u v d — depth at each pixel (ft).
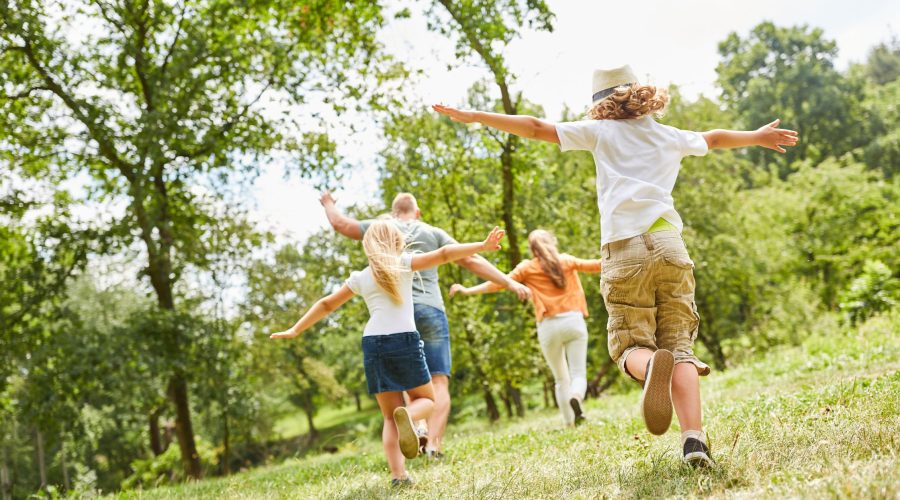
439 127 53.72
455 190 53.06
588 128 11.33
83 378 43.83
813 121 176.35
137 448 115.44
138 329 44.86
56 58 43.29
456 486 12.49
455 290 21.98
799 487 7.86
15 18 40.86
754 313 80.84
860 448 9.45
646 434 15.39
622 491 9.57
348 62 47.93
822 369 27.94
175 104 43.19
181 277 50.26
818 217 100.22
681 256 10.66
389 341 13.85
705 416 17.30
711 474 9.39
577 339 22.53
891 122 174.19
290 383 97.09
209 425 72.69
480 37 40.27
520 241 51.08
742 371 35.76
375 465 19.33
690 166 76.95
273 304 59.88
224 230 52.54
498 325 51.70
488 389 56.54
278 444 125.70
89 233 45.55
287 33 47.29
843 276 96.63
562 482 11.13
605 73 11.81
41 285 46.24
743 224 81.76
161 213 45.98
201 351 47.21
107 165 47.91
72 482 99.60
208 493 19.03
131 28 45.60
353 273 14.65
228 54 44.34
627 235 10.71
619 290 10.85
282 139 48.29
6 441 83.92
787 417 13.37
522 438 19.92
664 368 9.59
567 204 64.59
